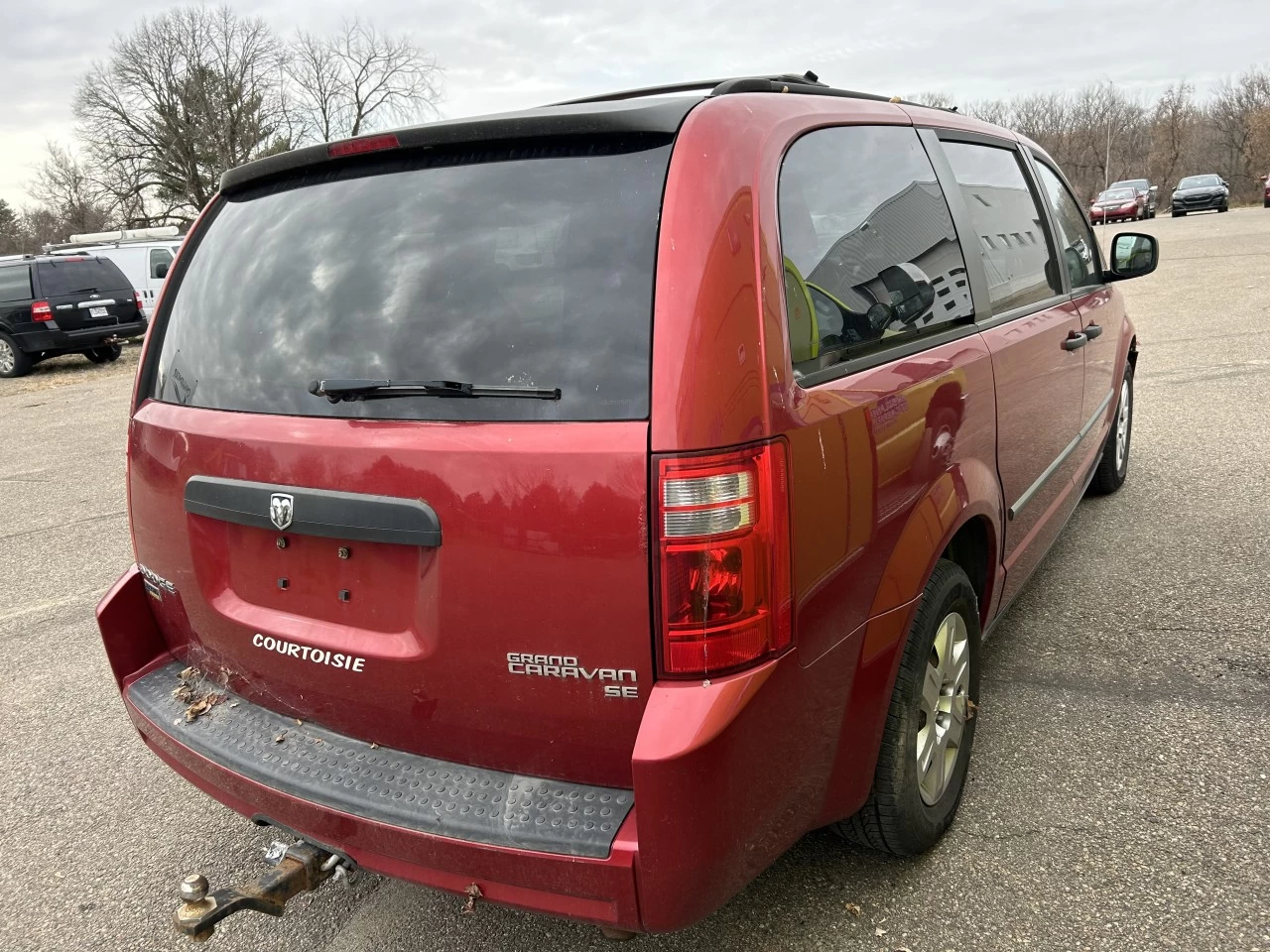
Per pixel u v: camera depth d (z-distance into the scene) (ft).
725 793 5.70
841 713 6.82
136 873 9.30
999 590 9.94
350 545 6.68
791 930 7.67
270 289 7.36
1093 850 8.27
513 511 5.84
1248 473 17.93
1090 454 14.40
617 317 5.79
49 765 11.40
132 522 8.62
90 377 52.39
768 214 6.25
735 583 5.64
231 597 7.61
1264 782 8.96
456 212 6.58
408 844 6.18
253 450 7.00
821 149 7.33
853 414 6.64
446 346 6.27
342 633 6.83
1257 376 26.22
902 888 8.05
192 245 8.54
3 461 30.37
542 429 5.81
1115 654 11.62
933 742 8.24
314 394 6.72
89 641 15.14
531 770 6.34
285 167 7.67
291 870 6.70
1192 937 7.22
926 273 8.41
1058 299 12.29
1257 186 195.62
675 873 5.65
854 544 6.69
